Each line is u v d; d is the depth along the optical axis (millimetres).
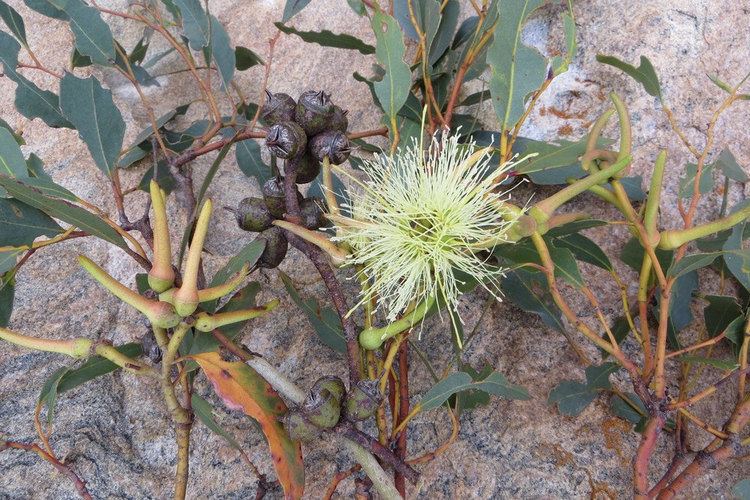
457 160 286
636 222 255
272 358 337
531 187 358
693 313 325
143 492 301
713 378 312
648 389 264
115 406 319
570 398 297
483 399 295
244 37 465
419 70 367
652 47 364
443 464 306
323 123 256
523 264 255
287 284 299
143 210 383
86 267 213
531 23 396
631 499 292
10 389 321
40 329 339
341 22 453
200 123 399
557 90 378
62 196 257
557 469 300
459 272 268
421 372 327
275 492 301
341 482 303
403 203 246
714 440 260
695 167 294
